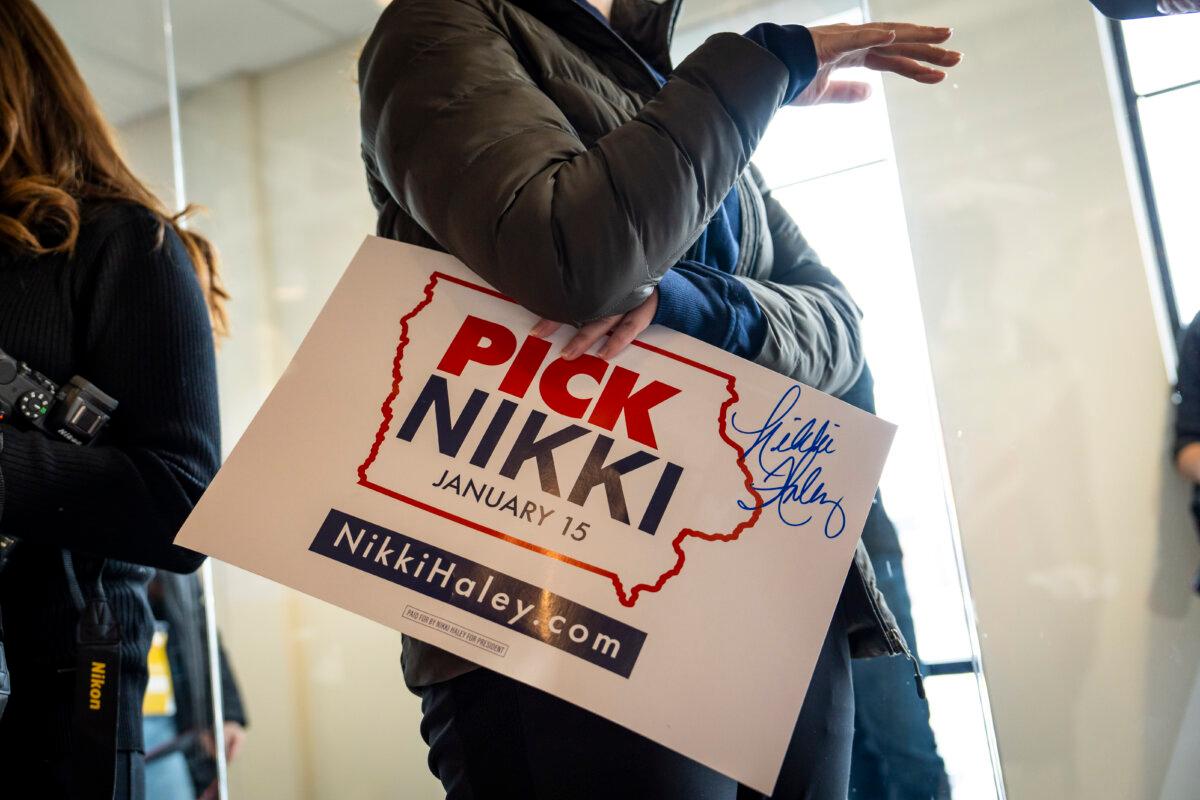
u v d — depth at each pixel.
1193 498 1.51
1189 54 1.58
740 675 0.70
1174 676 1.47
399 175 0.76
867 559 0.86
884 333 1.72
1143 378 1.57
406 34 0.78
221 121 2.92
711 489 0.75
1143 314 1.58
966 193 1.70
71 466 0.86
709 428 0.76
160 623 2.09
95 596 0.91
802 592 0.73
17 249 0.92
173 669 2.09
